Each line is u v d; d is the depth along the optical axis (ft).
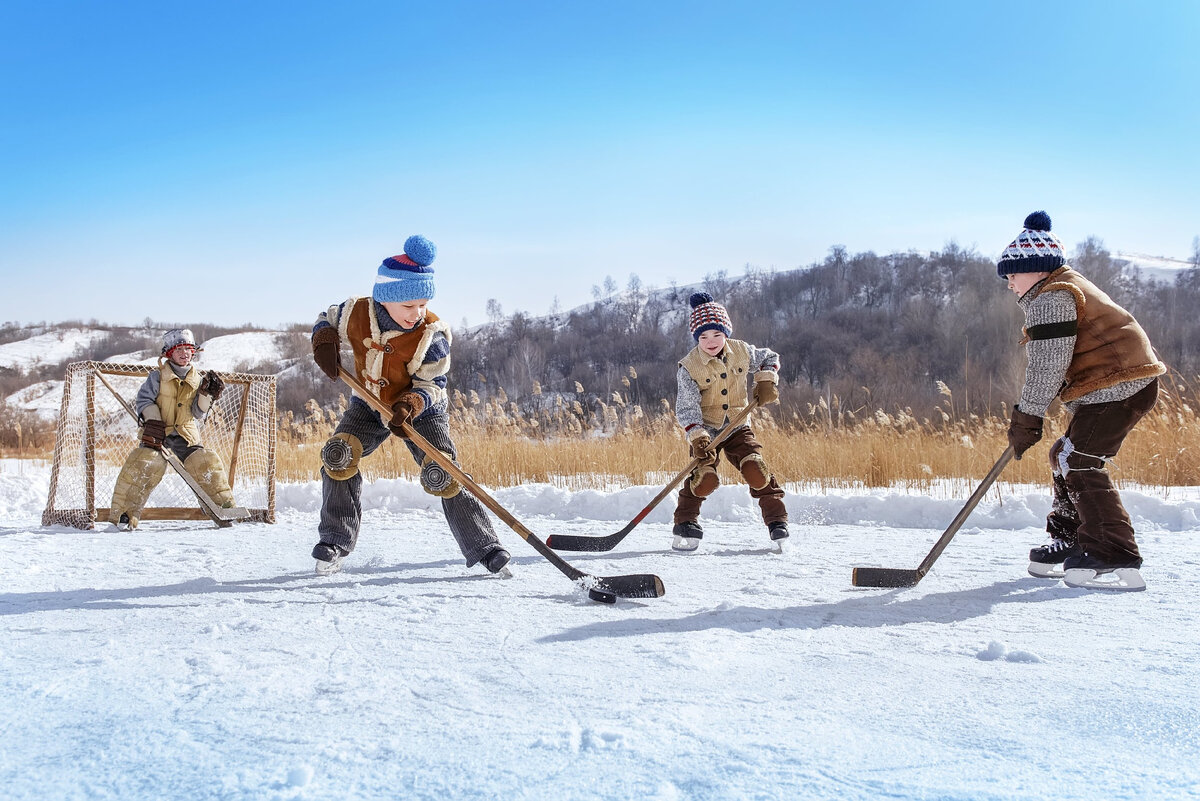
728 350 18.25
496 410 36.11
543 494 25.59
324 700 7.32
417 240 13.92
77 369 23.50
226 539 20.06
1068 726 6.55
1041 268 13.15
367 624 10.44
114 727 6.71
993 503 22.00
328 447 14.28
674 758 5.90
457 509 14.28
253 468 29.43
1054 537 14.19
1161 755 5.93
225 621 10.68
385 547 17.92
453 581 13.70
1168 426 28.09
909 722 6.64
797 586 13.20
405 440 14.01
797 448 31.63
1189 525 19.61
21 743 6.42
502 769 5.74
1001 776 5.55
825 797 5.24
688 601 11.93
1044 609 11.38
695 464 17.63
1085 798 5.20
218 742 6.33
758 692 7.49
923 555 16.75
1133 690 7.48
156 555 17.10
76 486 23.72
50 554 17.34
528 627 10.25
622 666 8.41
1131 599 12.10
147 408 22.90
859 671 8.20
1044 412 13.05
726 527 21.71
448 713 6.93
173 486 29.32
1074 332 12.82
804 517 22.91
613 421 36.06
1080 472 13.16
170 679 8.04
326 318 14.38
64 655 9.04
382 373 14.25
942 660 8.64
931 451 30.12
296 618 10.82
